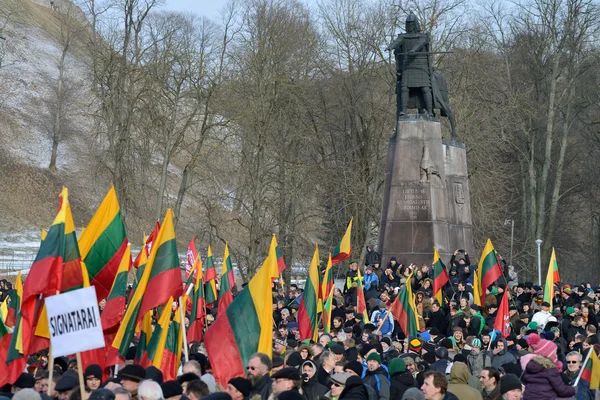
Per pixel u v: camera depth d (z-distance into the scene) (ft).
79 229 292.61
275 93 198.18
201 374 53.88
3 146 327.67
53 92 362.12
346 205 203.10
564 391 47.24
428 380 45.32
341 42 217.15
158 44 204.33
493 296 100.73
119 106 193.26
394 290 117.50
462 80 216.74
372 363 57.82
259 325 53.36
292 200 197.77
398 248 145.79
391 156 147.84
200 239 189.57
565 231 265.13
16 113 350.43
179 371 62.80
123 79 193.47
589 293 121.29
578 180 255.70
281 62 201.16
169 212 56.18
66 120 336.70
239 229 204.85
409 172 146.10
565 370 72.28
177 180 305.12
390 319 92.63
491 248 101.30
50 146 338.95
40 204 305.53
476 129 209.77
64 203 52.24
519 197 253.44
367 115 214.07
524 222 241.55
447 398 45.47
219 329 53.36
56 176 320.70
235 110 195.31
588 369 56.34
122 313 59.93
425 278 125.59
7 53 382.42
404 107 147.33
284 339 83.20
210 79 194.90
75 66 393.91
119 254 61.77
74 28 330.75
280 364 57.47
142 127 196.03
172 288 55.62
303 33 213.25
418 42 146.82
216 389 50.11
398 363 56.85
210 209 188.96
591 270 282.56
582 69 226.58
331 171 209.26
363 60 214.07
